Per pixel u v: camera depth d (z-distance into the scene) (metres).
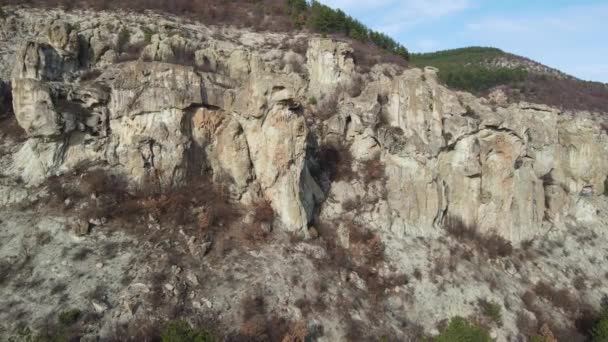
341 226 33.16
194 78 30.42
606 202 49.25
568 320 33.81
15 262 24.92
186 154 30.38
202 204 29.88
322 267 29.44
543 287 35.62
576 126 48.94
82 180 28.88
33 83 28.34
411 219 35.62
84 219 26.97
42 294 23.34
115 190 28.77
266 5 70.12
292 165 31.20
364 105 39.12
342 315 27.03
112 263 25.23
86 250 25.70
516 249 38.56
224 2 68.25
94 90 30.17
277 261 28.20
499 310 31.23
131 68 30.56
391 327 27.86
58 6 50.66
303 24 65.38
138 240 26.83
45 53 34.59
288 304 26.05
